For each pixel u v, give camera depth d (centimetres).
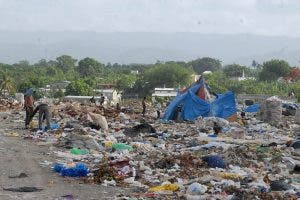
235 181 1766
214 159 2067
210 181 1725
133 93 15412
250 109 6066
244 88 13925
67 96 11444
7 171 1848
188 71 16250
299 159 2295
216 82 14325
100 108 4884
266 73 17200
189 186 1608
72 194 1532
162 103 7619
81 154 2281
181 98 4522
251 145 2728
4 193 1501
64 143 2525
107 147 2528
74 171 1805
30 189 1570
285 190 1652
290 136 3425
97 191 1588
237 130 3581
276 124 4353
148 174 1856
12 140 2688
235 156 2231
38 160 2100
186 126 3869
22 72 17425
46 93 12706
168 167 2006
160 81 15712
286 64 17062
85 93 12481
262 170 2041
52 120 3803
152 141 2833
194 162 2056
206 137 3103
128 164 1969
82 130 3008
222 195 1530
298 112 4809
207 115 4475
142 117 4600
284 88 13500
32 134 2956
